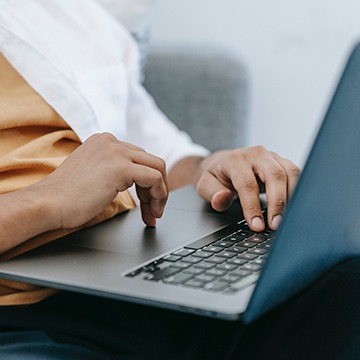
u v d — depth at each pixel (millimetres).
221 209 1127
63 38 1252
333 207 844
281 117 2406
